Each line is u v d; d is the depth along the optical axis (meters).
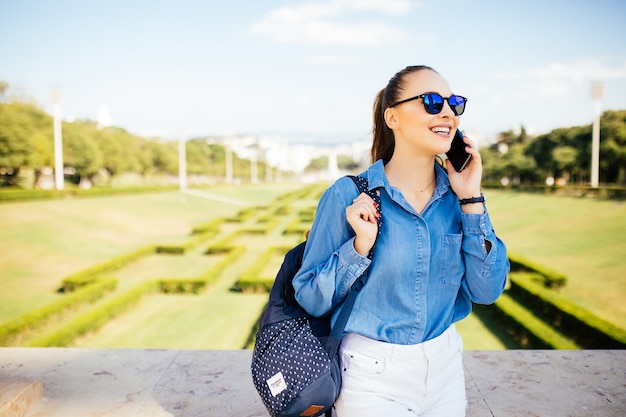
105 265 17.17
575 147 57.53
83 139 55.28
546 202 36.88
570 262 18.55
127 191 48.53
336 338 1.75
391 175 1.88
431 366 1.77
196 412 2.86
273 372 1.75
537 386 3.13
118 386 3.16
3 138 41.59
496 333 11.15
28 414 2.85
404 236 1.70
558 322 10.76
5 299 14.61
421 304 1.73
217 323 12.02
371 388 1.75
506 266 1.83
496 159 78.56
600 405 2.91
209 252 21.53
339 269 1.68
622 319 11.80
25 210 31.67
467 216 1.76
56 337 10.03
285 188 87.81
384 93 1.94
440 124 1.75
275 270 17.47
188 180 107.44
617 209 29.39
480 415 2.81
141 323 12.03
